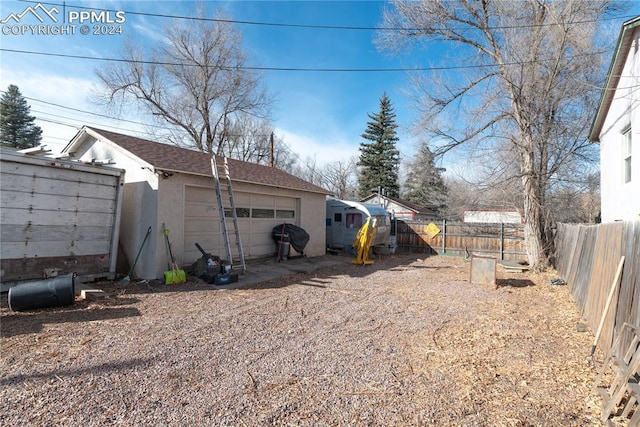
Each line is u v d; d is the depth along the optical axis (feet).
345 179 126.52
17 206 19.08
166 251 24.80
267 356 11.87
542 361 11.96
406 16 35.81
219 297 20.16
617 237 13.25
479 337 14.38
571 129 34.68
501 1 32.22
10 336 13.08
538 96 32.27
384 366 11.29
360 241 36.50
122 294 20.12
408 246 50.08
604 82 30.22
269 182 34.60
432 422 8.16
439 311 18.40
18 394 8.92
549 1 31.17
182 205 26.25
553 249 34.17
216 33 67.36
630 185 23.52
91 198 22.52
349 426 7.93
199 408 8.52
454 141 37.40
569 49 30.86
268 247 35.76
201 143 75.36
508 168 37.35
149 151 28.07
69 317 15.64
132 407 8.48
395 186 108.58
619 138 26.07
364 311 18.02
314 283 25.30
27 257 19.48
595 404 9.07
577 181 41.01
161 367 10.75
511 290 24.30
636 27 21.97
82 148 30.27
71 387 9.37
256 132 89.71
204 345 12.69
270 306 18.53
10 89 108.37
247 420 8.07
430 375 10.71
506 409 8.80
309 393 9.40
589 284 17.10
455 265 37.01
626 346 10.84
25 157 19.26
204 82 71.36
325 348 12.76
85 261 22.22
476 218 73.87
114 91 63.67
